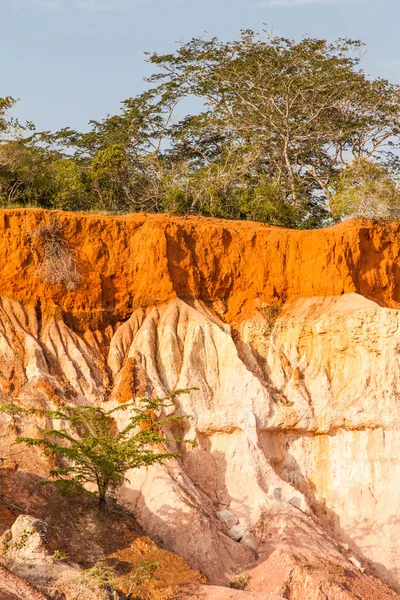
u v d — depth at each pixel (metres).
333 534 57.97
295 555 52.19
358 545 57.34
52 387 57.91
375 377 60.69
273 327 63.84
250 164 87.06
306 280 65.12
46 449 54.25
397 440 59.28
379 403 59.69
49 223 62.69
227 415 59.06
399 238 67.56
